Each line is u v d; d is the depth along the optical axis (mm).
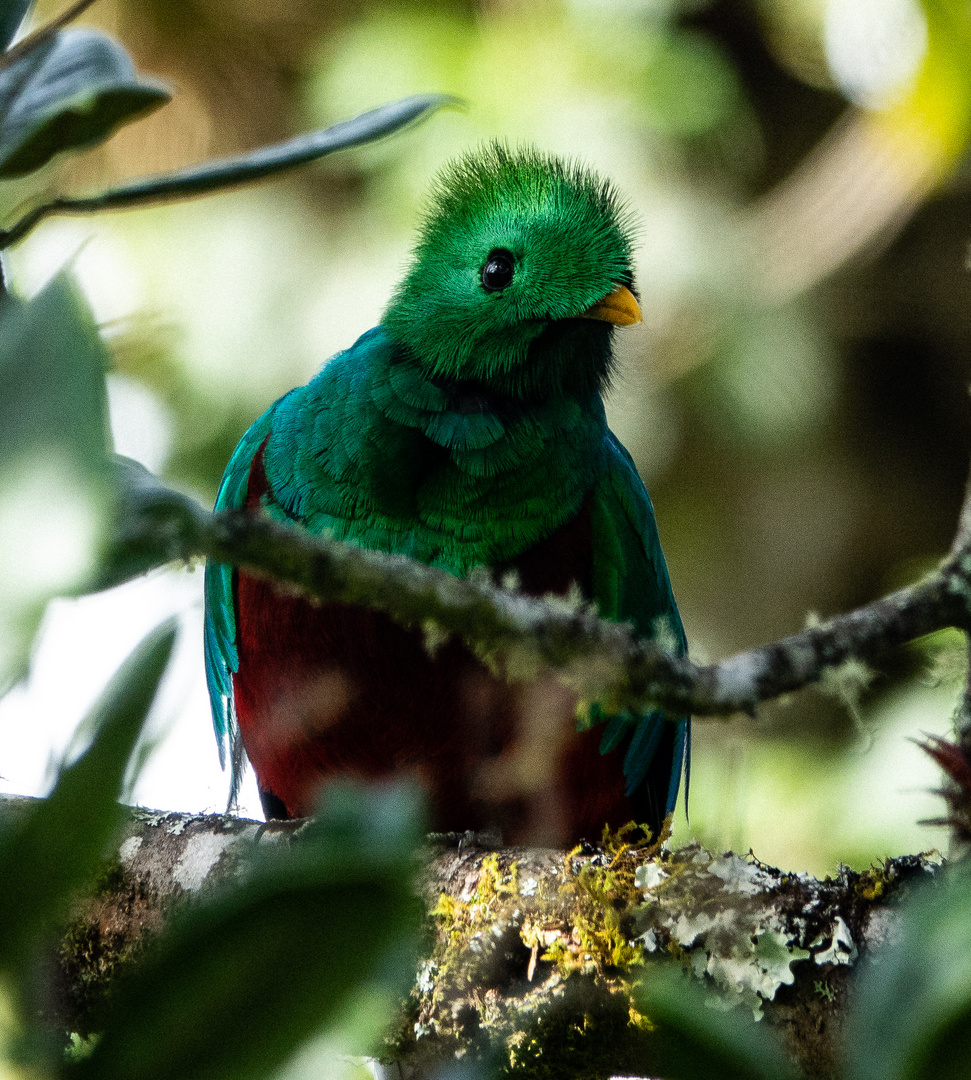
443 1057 5242
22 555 2027
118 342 3559
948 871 3719
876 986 2754
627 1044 5043
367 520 7699
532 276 7801
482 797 7953
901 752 11336
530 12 13703
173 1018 2385
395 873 2281
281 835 5672
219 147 16266
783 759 12484
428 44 13562
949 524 18984
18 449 2045
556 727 7527
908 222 17344
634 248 8641
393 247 13398
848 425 18594
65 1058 2717
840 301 17609
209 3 16016
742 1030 2896
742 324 14570
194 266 13844
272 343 13531
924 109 5863
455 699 7566
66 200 3291
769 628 17766
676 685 4188
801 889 4828
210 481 13203
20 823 2473
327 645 7656
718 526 17641
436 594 3730
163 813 5969
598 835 8562
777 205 15492
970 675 4328
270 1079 2355
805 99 17828
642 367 13953
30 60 3424
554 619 4020
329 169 14523
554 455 7816
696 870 4961
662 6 14023
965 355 18859
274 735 8258
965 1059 2564
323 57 14500
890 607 4523
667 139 14312
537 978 5133
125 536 2525
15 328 2109
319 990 2346
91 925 5551
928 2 5574
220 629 8492
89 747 2389
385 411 7645
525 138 13383
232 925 2330
